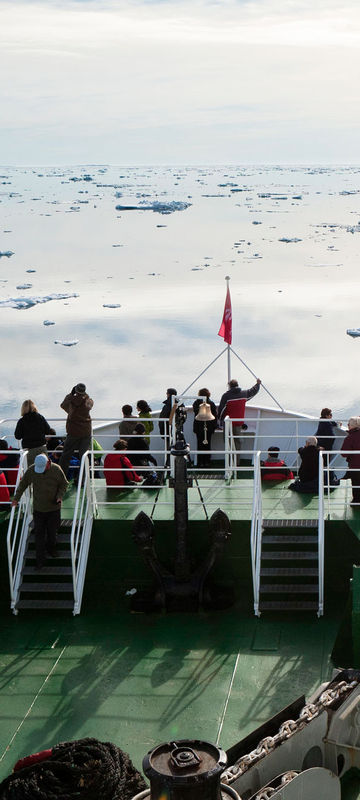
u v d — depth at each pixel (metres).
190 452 11.13
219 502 11.82
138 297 57.75
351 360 38.38
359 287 59.97
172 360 39.19
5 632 10.43
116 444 12.12
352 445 11.29
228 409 14.12
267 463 13.00
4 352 41.53
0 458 12.27
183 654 9.84
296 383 34.72
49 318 50.34
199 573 10.87
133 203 157.00
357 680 7.21
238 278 65.88
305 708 6.89
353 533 10.85
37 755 7.44
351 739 7.11
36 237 103.44
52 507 10.75
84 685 9.29
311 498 11.91
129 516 11.38
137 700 9.00
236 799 5.62
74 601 10.77
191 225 114.69
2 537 11.23
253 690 9.10
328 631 10.20
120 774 7.11
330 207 139.75
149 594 10.99
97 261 79.94
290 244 88.38
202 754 5.26
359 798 6.95
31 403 11.81
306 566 10.83
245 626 10.39
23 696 9.12
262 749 6.48
